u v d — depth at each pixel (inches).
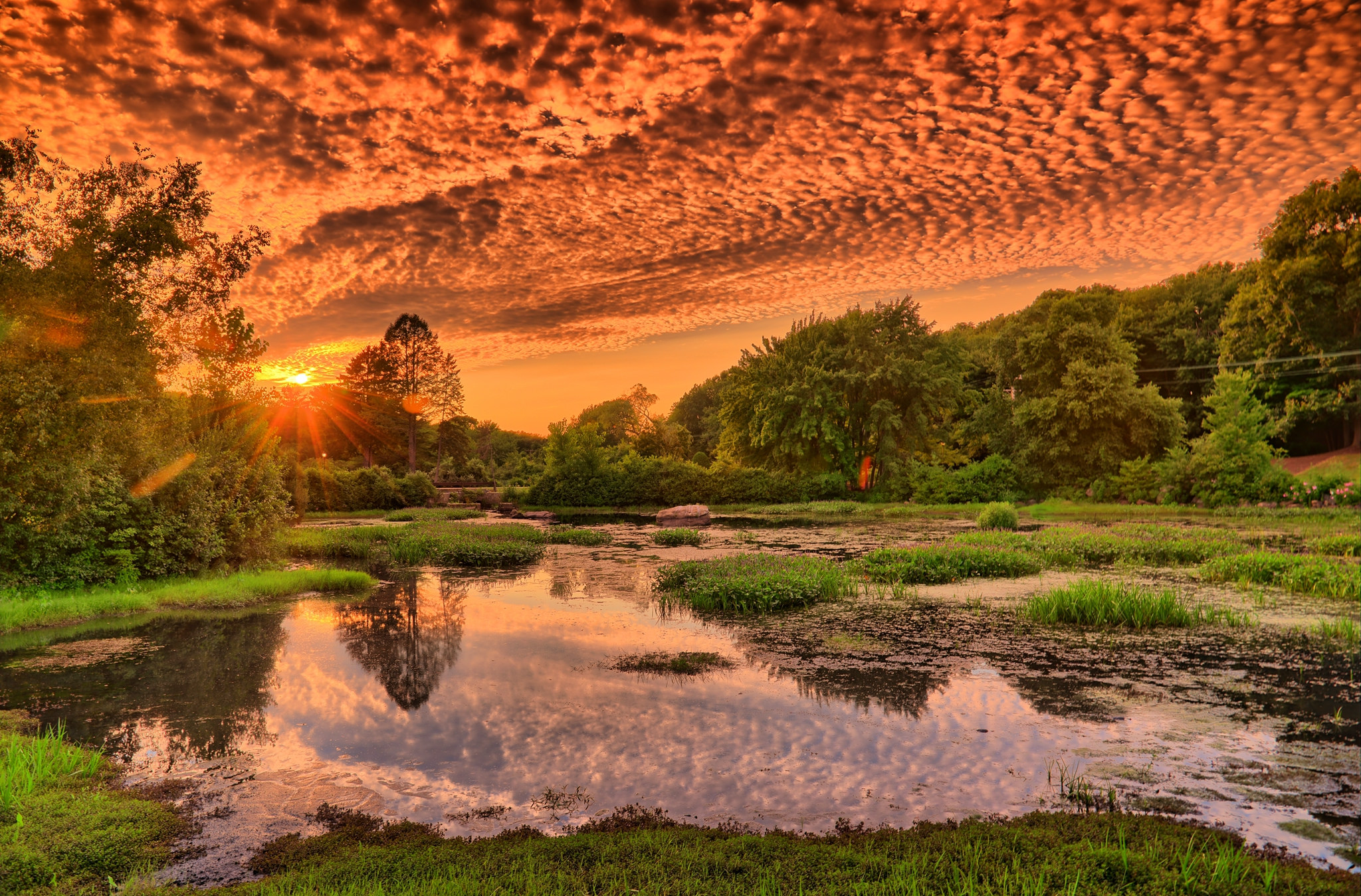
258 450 764.6
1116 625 446.9
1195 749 248.5
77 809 206.5
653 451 2738.7
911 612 496.4
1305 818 194.9
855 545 945.5
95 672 368.8
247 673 362.9
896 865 159.6
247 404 765.3
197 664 382.0
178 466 669.3
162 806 212.7
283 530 904.9
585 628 463.8
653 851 171.5
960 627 448.8
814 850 170.4
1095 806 203.9
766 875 156.6
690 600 539.5
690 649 402.9
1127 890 147.3
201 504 684.1
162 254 697.0
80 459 600.1
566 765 240.8
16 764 230.1
